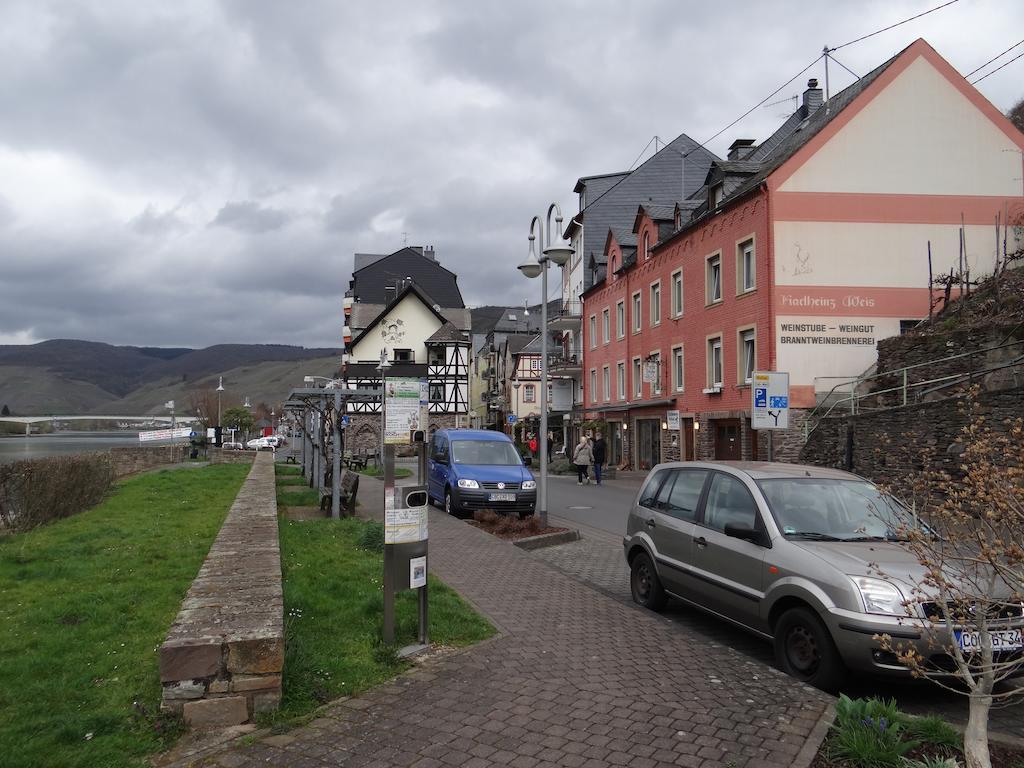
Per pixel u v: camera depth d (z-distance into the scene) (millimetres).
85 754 3934
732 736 4344
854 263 23750
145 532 10828
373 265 70438
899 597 5148
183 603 5348
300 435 34500
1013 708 5305
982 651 3789
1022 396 13633
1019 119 28750
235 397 116438
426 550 6055
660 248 33031
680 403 30922
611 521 16750
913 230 23938
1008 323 17547
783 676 5422
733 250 26281
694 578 7082
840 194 23844
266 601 5395
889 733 4086
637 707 4758
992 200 24188
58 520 12234
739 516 6711
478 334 108312
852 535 6219
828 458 19922
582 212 47812
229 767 3906
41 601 6781
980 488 3842
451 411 57875
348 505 14188
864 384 22609
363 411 55875
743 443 25609
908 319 23703
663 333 32875
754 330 24844
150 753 4043
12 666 5102
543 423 14484
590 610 7402
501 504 15648
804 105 36531
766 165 27406
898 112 24125
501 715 4602
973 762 3666
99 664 5184
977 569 4238
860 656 5133
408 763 3967
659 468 8422
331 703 4719
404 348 60438
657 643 6242
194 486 19125
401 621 6477
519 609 7391
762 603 6066
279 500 17016
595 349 43688
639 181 47375
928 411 15711
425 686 5078
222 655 4422
